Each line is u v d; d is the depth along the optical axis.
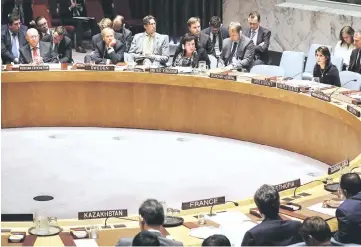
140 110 10.05
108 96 10.05
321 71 9.21
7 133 9.73
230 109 9.59
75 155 8.83
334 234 4.97
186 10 15.33
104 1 15.06
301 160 8.76
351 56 10.08
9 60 10.71
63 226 4.80
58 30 10.76
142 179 7.98
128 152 9.00
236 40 10.43
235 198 7.42
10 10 13.80
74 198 7.38
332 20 13.06
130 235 4.61
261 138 9.40
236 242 4.52
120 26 11.52
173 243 4.12
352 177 5.05
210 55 10.48
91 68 9.77
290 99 8.71
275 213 4.49
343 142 8.25
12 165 8.39
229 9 15.01
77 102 10.06
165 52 10.63
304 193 5.52
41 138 9.54
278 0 14.01
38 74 9.67
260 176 8.15
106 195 7.47
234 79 9.27
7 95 9.85
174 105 9.91
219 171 8.31
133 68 9.80
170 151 9.07
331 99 8.27
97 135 9.77
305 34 13.58
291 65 10.28
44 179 7.94
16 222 4.83
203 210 5.11
